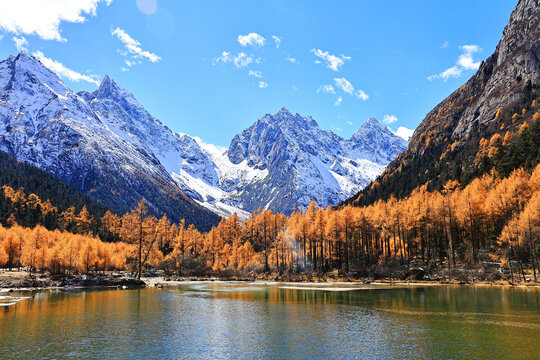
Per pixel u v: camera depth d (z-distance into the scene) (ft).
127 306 151.84
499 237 272.92
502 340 93.20
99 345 89.35
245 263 410.93
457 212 304.91
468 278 261.44
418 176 610.24
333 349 86.17
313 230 334.24
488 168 432.25
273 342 92.63
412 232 329.11
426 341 92.79
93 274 315.17
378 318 123.65
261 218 474.90
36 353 82.28
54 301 167.73
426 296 182.91
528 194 288.51
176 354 82.79
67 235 441.27
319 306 151.64
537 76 606.55
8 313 133.08
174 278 361.92
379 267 304.71
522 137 423.23
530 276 252.21
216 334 101.14
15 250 338.54
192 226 594.65
